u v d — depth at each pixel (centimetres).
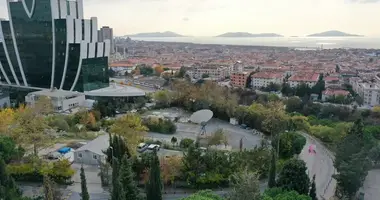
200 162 7244
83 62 15762
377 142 8794
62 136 10594
